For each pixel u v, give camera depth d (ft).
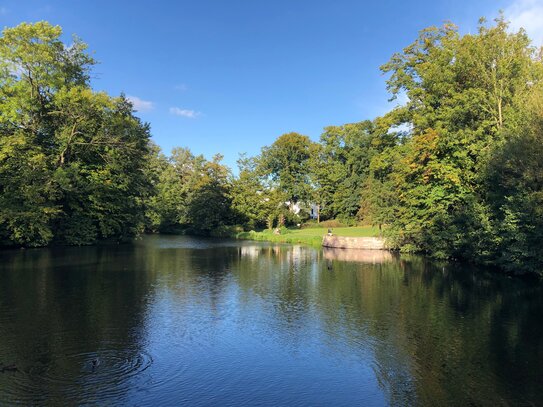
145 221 166.50
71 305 51.78
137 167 149.38
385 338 41.04
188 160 335.26
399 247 135.64
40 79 116.78
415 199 112.88
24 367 32.60
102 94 123.13
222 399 28.07
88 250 119.55
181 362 34.45
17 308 49.88
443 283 70.95
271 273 82.53
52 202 118.73
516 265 71.82
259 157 275.39
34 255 101.55
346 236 153.38
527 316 48.83
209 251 131.13
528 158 66.18
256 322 46.47
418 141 103.40
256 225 260.21
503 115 86.89
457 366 34.01
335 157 262.26
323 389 29.84
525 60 86.84
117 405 26.71
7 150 102.37
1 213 101.60
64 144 121.08
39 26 114.83
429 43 128.98
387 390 29.71
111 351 36.47
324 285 69.15
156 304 53.67
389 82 144.87
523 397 28.48
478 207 86.43
